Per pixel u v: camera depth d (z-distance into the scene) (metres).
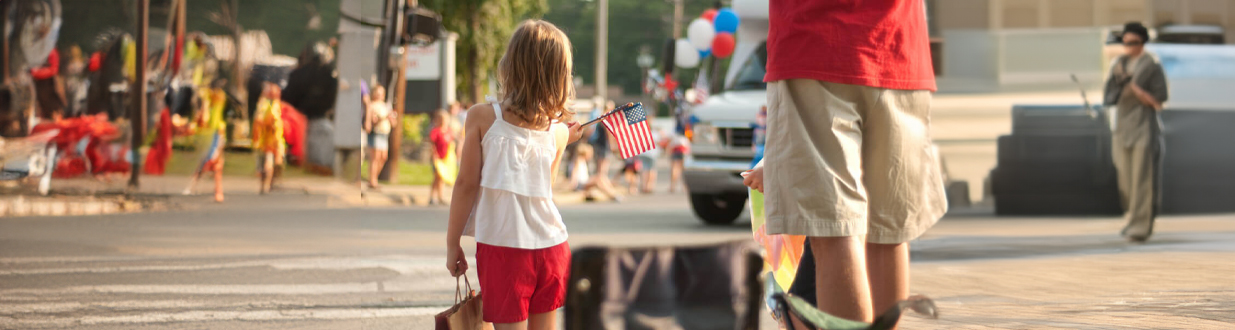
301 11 17.36
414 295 7.05
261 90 16.72
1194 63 11.23
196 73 16.44
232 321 6.10
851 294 3.46
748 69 13.70
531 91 3.98
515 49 4.01
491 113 4.01
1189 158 11.30
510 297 3.90
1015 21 10.02
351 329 5.87
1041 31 10.01
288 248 9.91
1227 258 8.08
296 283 7.58
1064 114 10.05
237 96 16.64
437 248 9.97
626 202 20.80
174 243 10.24
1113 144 9.71
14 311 6.38
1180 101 11.25
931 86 3.79
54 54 15.85
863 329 2.41
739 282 2.99
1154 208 9.27
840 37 3.52
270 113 16.62
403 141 29.47
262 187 16.45
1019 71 10.05
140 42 15.94
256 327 5.92
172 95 16.28
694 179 13.28
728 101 13.34
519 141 3.98
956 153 9.99
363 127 19.41
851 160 3.50
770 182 3.56
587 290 2.92
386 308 6.54
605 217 15.54
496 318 3.92
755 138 12.85
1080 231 9.80
